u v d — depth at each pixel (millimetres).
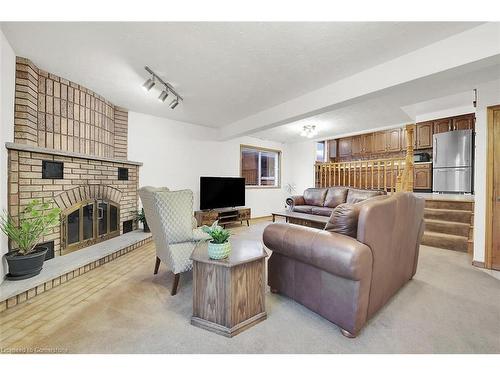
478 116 2750
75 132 3006
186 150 4898
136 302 1898
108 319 1650
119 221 3643
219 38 2020
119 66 2533
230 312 1478
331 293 1549
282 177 7207
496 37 1743
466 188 4715
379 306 1683
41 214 2225
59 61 2430
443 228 3594
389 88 2391
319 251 1531
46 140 2654
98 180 3213
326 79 2805
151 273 2521
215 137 5430
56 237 2639
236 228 5121
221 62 2426
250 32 1936
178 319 1659
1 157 2008
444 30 1872
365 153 6703
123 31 1936
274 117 3826
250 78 2797
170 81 2900
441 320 1642
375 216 1491
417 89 3115
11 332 1496
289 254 1785
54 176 2574
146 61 2426
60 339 1433
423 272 2553
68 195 2746
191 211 2156
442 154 4973
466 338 1445
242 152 6270
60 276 2209
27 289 1898
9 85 2156
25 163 2271
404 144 5930
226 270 1480
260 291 1651
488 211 2666
